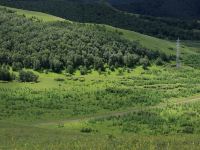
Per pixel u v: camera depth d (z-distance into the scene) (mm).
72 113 175625
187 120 152500
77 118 167625
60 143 72000
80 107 186500
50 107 184500
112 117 159875
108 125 148000
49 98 198500
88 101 197000
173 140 72250
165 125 147500
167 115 159625
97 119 156625
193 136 86812
